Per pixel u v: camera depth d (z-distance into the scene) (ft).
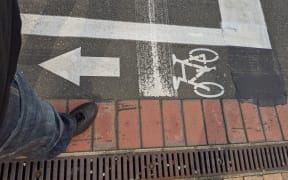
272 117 8.09
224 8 9.30
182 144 7.38
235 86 8.24
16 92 4.49
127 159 7.06
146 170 7.04
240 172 7.41
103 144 7.07
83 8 8.46
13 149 4.73
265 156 7.66
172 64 8.18
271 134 7.89
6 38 3.48
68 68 7.68
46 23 8.09
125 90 7.68
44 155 5.95
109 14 8.54
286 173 7.61
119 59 8.00
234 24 9.12
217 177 7.27
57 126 5.77
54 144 5.83
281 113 8.20
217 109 7.88
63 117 6.38
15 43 3.86
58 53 7.80
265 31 9.23
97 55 7.95
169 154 7.24
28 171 6.64
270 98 8.30
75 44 7.98
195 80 8.11
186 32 8.70
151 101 7.66
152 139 7.30
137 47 8.23
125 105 7.52
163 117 7.55
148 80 7.89
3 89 3.47
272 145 7.79
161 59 8.19
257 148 7.69
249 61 8.65
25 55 7.60
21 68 7.44
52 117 5.40
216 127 7.68
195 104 7.82
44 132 5.17
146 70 7.99
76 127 6.65
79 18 8.32
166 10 8.90
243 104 8.08
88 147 7.00
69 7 8.40
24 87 4.73
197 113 7.73
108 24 8.40
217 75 8.29
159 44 8.36
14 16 3.78
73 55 7.85
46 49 7.79
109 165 6.96
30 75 7.43
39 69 7.53
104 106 7.43
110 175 6.89
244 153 7.58
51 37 7.95
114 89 7.64
